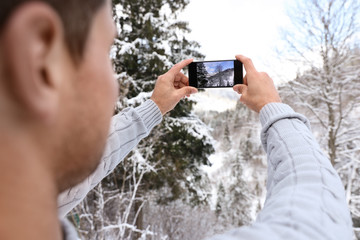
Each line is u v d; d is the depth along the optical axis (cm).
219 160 2006
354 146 805
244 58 103
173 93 124
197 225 938
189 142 746
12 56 18
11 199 20
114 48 696
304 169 49
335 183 47
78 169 25
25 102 19
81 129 24
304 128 64
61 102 22
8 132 20
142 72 759
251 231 34
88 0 24
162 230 761
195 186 868
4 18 18
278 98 91
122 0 782
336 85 780
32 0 19
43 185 22
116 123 100
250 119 1104
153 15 777
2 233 20
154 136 654
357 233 782
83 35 23
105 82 27
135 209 751
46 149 22
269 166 60
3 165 20
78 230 296
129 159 602
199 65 142
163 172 726
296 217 36
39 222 21
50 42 20
